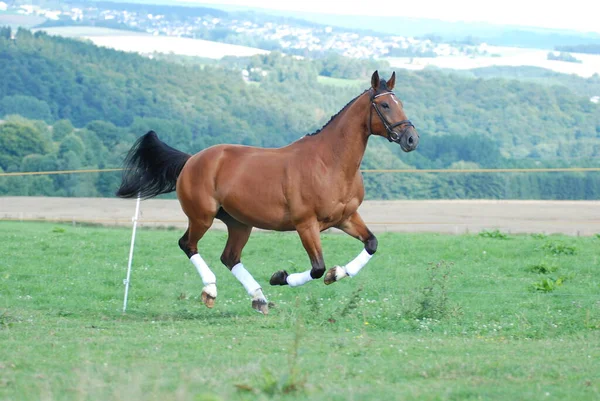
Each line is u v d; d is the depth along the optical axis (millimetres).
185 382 6602
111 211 36469
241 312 11586
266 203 10711
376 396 6598
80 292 13414
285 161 10703
